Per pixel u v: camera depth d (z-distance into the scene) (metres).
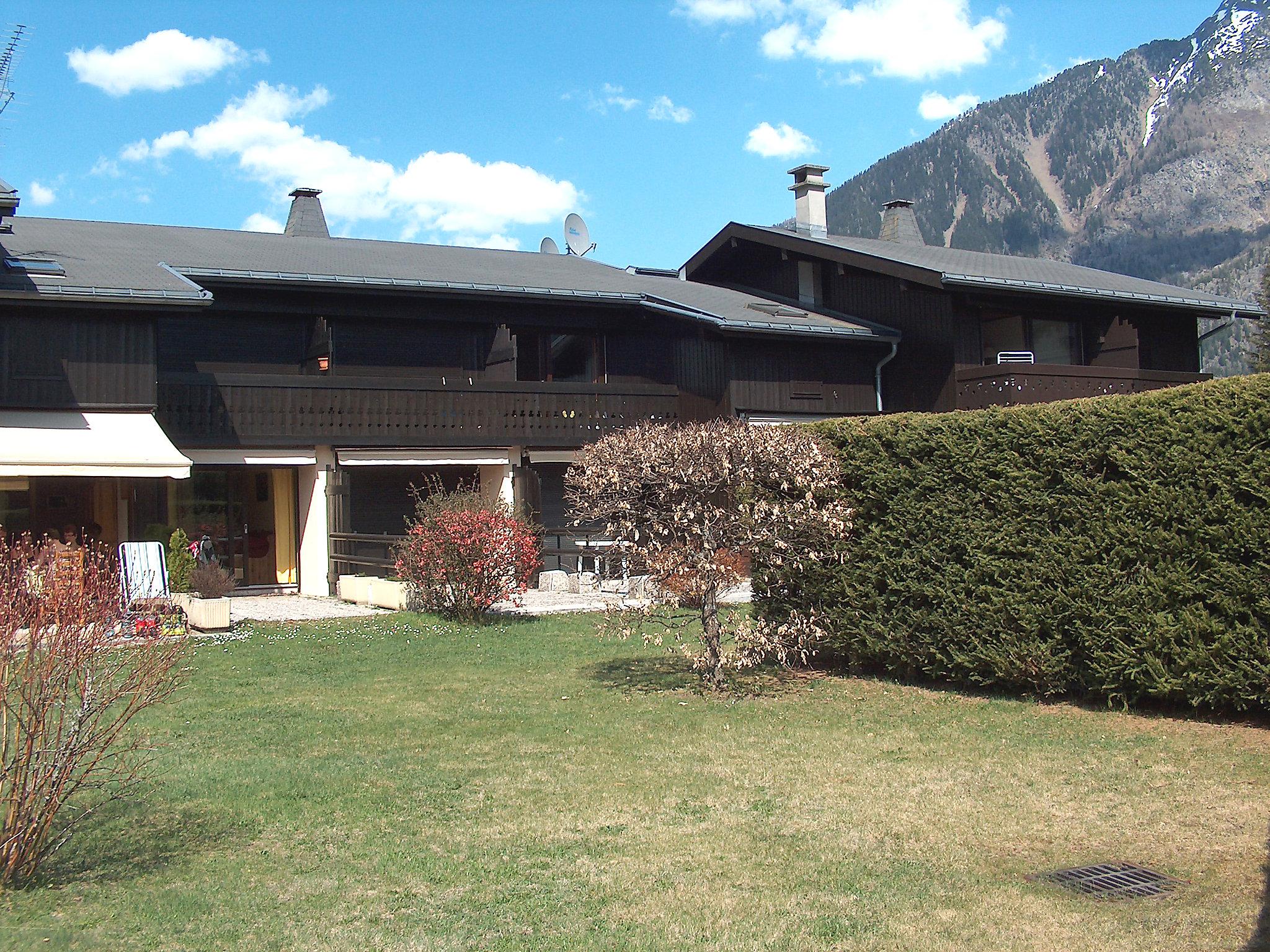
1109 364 28.41
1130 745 9.62
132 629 8.05
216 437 22.59
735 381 26.30
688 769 9.21
